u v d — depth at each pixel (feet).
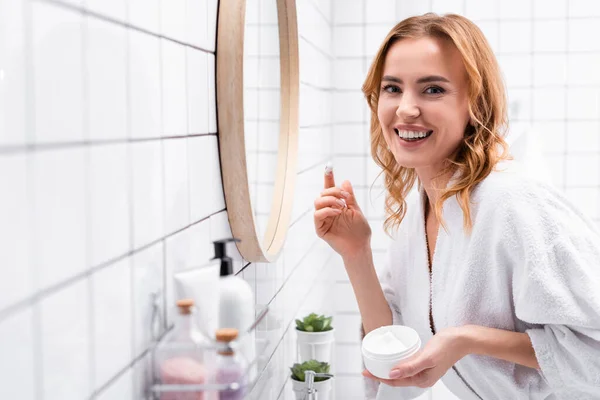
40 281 1.98
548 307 3.95
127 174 2.62
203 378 2.67
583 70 9.31
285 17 5.33
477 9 9.41
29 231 1.92
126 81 2.60
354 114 9.65
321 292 8.64
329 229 5.06
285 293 5.97
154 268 2.90
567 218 4.08
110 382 2.47
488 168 4.29
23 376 1.89
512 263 4.15
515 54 9.41
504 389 4.61
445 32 4.26
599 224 9.40
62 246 2.11
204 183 3.57
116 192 2.52
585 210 9.43
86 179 2.27
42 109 1.99
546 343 4.05
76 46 2.19
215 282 3.00
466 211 4.21
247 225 3.99
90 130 2.30
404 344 4.03
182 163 3.24
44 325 2.00
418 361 3.84
